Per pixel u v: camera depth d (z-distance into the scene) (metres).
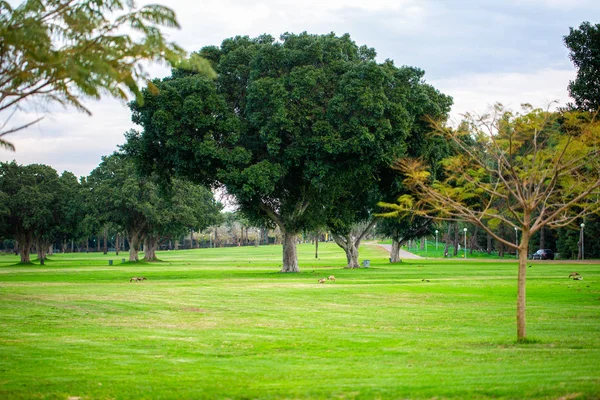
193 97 40.97
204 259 98.44
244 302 25.94
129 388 10.33
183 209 88.19
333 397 9.13
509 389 9.14
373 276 43.78
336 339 15.98
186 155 43.44
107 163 89.06
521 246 14.91
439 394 9.05
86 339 16.36
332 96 43.28
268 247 169.88
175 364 12.76
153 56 9.54
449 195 16.53
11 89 9.45
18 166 84.44
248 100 42.44
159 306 24.52
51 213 84.31
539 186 14.79
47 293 30.62
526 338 14.76
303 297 27.89
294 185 48.84
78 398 9.70
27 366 12.61
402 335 16.53
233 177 41.47
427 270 51.88
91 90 9.26
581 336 15.73
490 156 17.78
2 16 9.34
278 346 15.05
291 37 45.50
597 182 13.95
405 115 42.59
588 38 47.97
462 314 21.11
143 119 42.84
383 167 48.88
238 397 9.37
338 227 58.00
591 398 8.43
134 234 89.31
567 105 48.09
